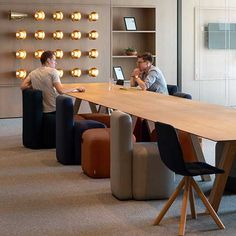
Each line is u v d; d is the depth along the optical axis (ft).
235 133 13.73
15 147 24.72
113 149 16.44
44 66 24.73
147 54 25.86
